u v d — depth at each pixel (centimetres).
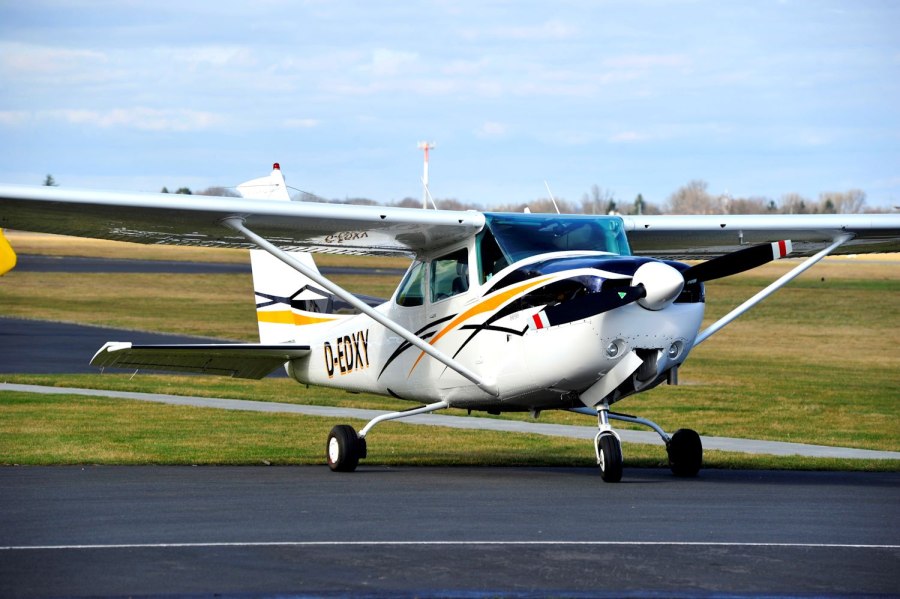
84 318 10550
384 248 3262
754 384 6488
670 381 2800
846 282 16750
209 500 2391
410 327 3250
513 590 1566
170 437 3819
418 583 1602
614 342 2670
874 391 6138
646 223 3194
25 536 1936
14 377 6066
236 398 5500
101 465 3084
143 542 1884
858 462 3362
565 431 4341
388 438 4041
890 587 1611
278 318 3897
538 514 2214
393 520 2128
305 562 1733
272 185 3806
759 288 15438
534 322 2755
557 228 2983
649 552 1831
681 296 2775
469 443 3897
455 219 2933
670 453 2983
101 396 5303
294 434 4022
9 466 3033
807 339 10119
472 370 2973
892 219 3319
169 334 9169
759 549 1869
